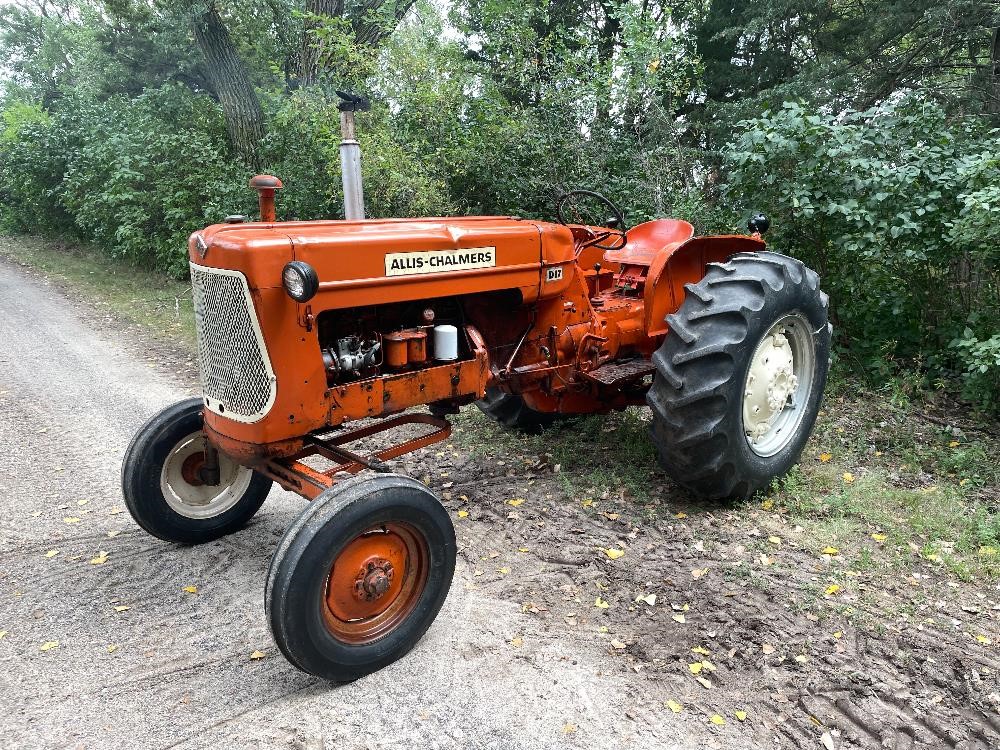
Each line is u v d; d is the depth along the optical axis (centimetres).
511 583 323
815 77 1181
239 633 295
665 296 414
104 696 258
